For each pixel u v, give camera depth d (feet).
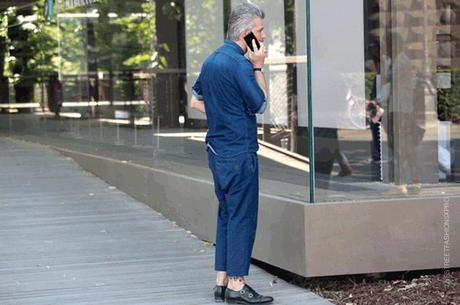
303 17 26.68
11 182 42.60
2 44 65.77
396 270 22.47
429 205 22.56
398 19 27.48
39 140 60.39
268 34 29.25
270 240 23.81
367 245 22.18
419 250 22.58
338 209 21.95
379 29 27.14
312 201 22.40
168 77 43.45
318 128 24.13
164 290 22.72
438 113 26.99
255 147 20.48
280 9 28.78
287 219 22.74
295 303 21.11
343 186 23.50
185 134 31.83
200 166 30.04
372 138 25.14
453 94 27.37
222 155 20.10
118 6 54.49
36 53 62.18
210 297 21.86
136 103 44.27
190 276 24.29
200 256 26.91
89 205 36.19
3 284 23.70
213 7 39.11
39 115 60.44
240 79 19.70
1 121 66.69
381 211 22.22
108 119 45.73
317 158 23.32
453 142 26.18
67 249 28.19
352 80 26.12
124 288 23.03
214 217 28.25
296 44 27.02
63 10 59.62
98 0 55.83
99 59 54.80
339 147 24.23
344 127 24.75
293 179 23.53
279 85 26.96
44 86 60.03
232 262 20.59
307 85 25.20
